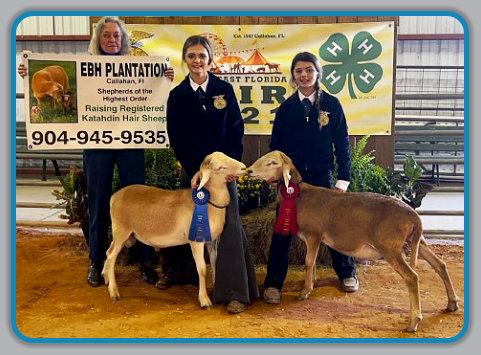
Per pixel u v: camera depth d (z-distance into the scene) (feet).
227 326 15.12
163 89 18.75
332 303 16.98
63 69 18.07
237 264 16.40
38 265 20.79
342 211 16.21
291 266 20.54
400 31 41.75
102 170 18.47
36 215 29.84
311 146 17.53
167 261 18.47
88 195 18.67
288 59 23.09
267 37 23.02
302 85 17.07
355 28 22.82
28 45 43.78
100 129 18.44
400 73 42.27
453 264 21.01
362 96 23.18
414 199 21.43
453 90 41.98
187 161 17.54
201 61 16.74
